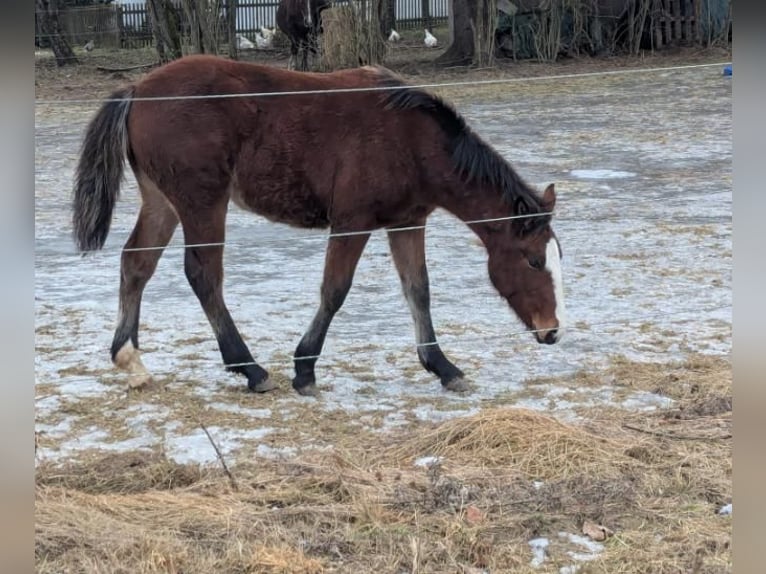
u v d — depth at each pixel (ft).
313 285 27.40
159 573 12.14
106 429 17.65
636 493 14.73
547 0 78.64
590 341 22.58
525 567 12.74
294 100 19.24
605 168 42.32
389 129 19.20
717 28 82.74
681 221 33.47
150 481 15.28
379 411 18.61
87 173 19.19
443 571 12.63
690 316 24.21
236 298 26.13
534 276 19.01
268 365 21.16
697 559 12.47
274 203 19.67
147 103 18.92
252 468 15.79
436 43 93.56
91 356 21.61
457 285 27.25
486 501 14.39
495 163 19.01
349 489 14.71
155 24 77.97
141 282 19.71
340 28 72.95
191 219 19.11
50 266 29.27
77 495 14.34
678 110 56.70
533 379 20.25
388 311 25.20
